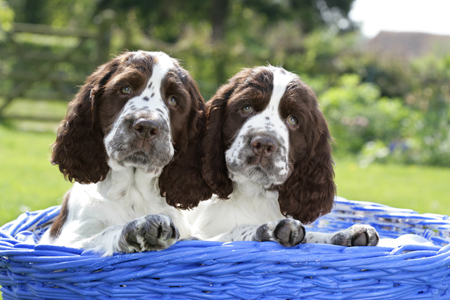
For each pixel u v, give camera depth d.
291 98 3.46
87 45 16.02
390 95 16.86
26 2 38.44
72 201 3.46
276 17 30.28
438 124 13.54
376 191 8.83
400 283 2.72
